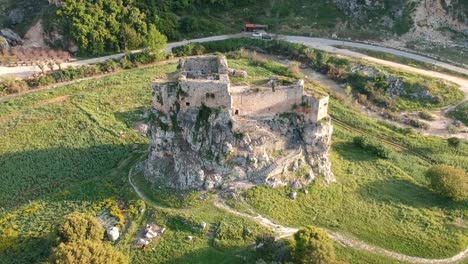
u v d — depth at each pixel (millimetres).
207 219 65375
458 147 86375
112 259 57062
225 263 60750
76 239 59594
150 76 106000
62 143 83125
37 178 75688
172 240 63406
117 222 65375
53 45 115188
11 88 99188
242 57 115625
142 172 73125
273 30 126938
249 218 65688
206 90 66812
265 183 69000
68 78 105188
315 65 113438
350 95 100438
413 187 74688
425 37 120938
